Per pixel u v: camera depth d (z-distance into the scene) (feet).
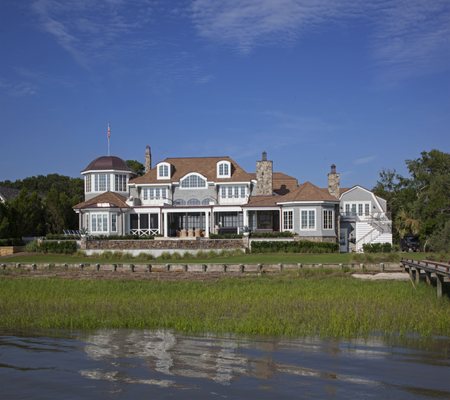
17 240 215.10
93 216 216.54
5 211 216.33
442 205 215.51
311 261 160.15
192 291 112.68
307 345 66.44
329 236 199.62
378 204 226.38
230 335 72.28
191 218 231.91
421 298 98.89
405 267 137.59
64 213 250.57
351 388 50.67
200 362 59.62
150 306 93.50
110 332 75.20
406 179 285.43
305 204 199.00
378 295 103.04
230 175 230.48
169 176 234.38
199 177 231.50
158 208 222.48
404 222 240.32
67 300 102.01
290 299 99.09
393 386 51.13
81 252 192.75
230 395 49.44
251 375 54.80
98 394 50.16
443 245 184.85
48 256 191.52
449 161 270.67
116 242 196.03
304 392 49.83
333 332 72.02
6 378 54.75
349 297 100.89
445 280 102.78
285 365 58.13
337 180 221.87
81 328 78.02
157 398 48.96
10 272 153.79
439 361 59.11
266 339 69.77
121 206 219.20
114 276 144.56
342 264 148.05
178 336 72.13
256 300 98.27
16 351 65.00
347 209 227.61
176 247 191.42
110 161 240.94
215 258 177.99
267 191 226.58
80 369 57.62
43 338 71.72
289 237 192.65
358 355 61.57
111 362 60.08
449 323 76.95
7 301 101.40
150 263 161.38
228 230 226.38
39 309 92.17
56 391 50.96
